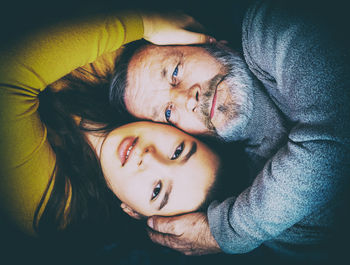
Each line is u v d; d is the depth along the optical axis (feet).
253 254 4.13
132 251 4.30
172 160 3.65
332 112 2.33
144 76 3.90
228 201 3.21
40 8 3.10
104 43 3.16
